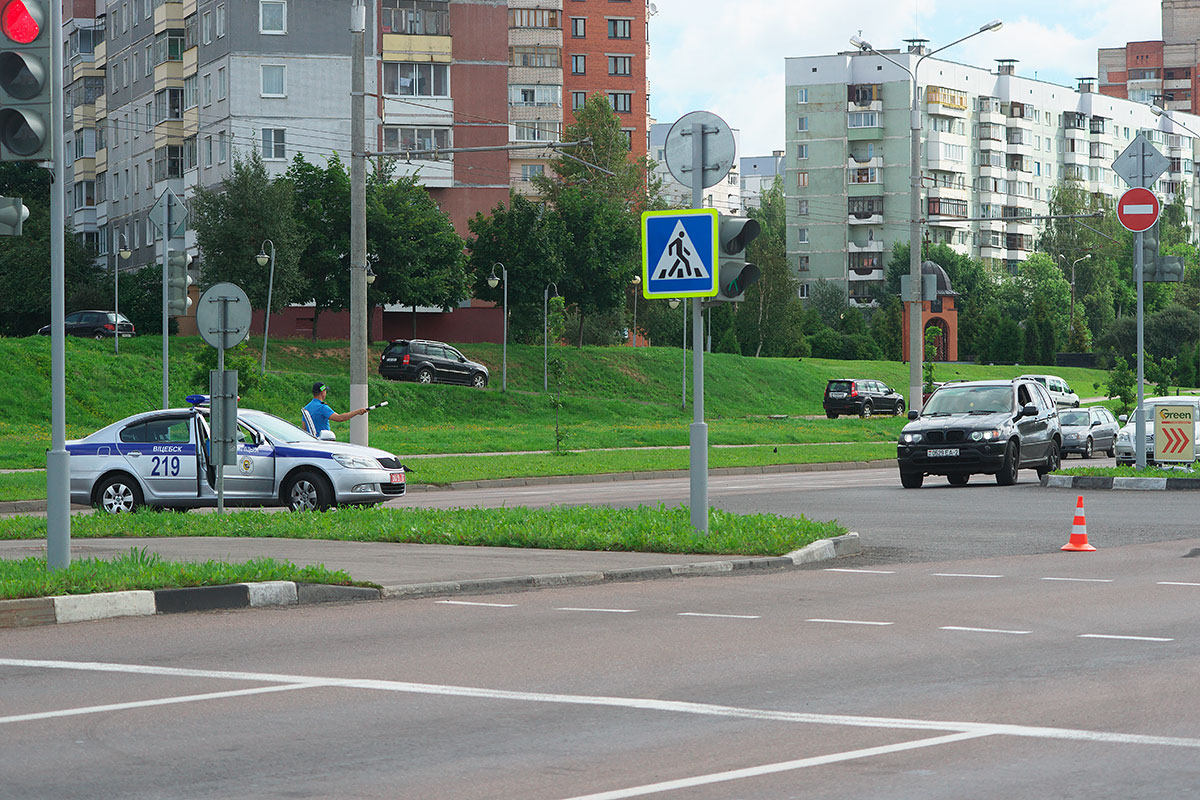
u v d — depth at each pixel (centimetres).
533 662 968
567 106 12719
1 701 831
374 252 7488
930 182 14262
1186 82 19100
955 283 13475
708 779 645
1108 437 4634
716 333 10038
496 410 6312
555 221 8369
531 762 681
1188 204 17750
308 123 8200
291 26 8150
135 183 9269
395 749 709
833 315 13500
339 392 6038
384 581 1353
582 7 12725
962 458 2897
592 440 4834
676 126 1655
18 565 1310
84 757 693
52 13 1260
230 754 699
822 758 686
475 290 8344
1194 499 2477
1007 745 713
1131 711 798
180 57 8644
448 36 8856
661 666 952
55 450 1299
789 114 14612
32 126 1254
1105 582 1414
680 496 2808
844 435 5303
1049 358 11388
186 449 2230
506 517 1858
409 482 3147
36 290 7894
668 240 1650
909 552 1719
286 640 1068
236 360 4534
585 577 1429
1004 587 1383
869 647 1028
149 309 7375
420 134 8850
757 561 1552
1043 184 15750
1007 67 15625
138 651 1017
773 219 14425
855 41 4612
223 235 6831
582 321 8544
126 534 1800
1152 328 11550
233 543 1694
